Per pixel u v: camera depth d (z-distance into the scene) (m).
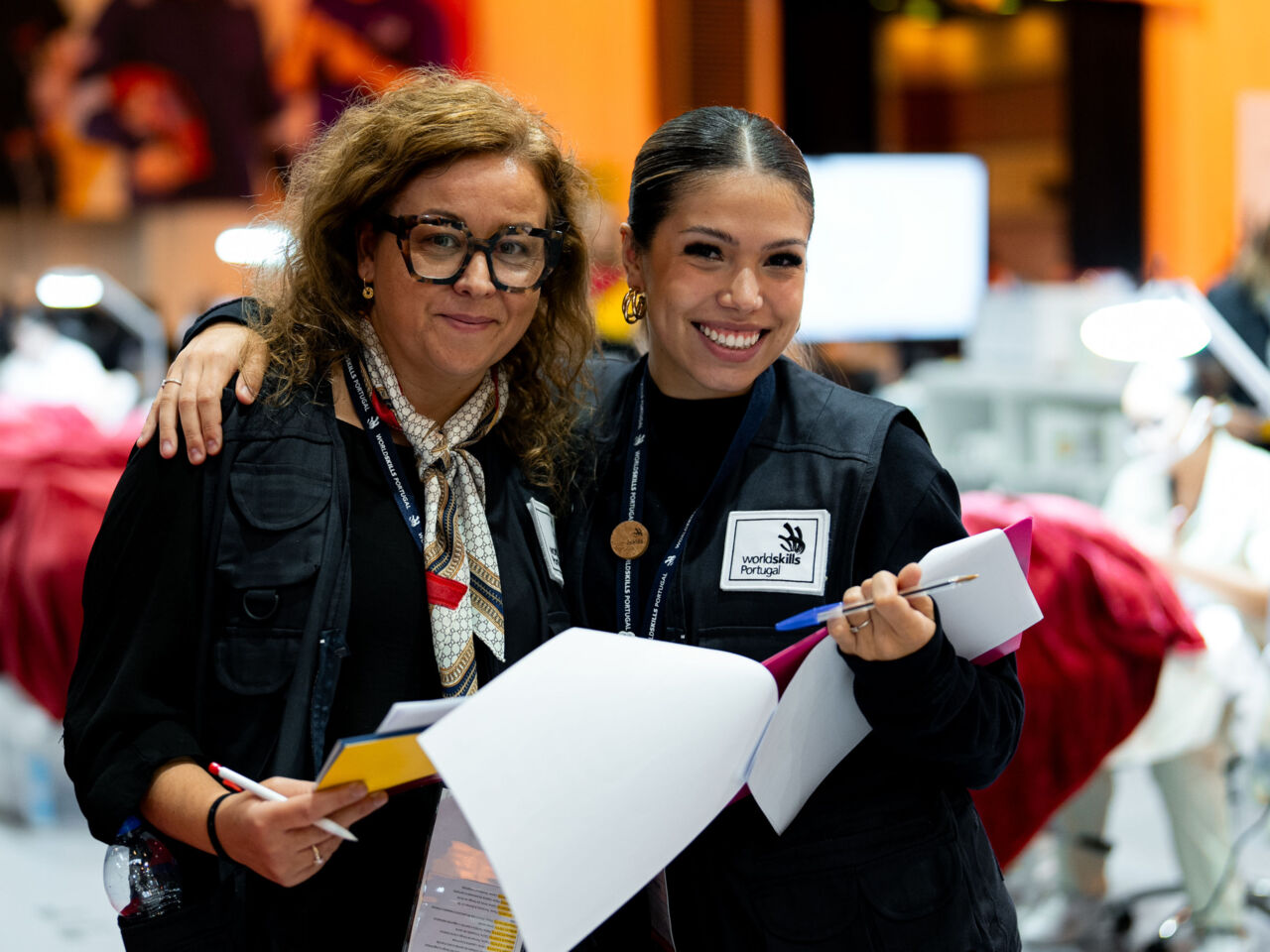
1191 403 3.43
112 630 1.35
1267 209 10.11
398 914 1.40
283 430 1.40
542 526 1.53
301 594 1.34
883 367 7.02
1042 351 5.25
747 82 8.68
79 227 8.17
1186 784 3.08
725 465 1.51
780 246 1.44
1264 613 3.00
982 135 10.20
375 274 1.43
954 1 9.26
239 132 8.16
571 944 1.19
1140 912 3.42
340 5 8.16
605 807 1.20
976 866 1.46
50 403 4.06
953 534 1.44
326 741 1.36
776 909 1.40
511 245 1.41
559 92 8.59
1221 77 10.30
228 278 8.21
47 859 3.88
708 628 1.46
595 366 1.76
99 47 8.02
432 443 1.45
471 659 1.41
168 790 1.28
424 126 1.38
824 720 1.36
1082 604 2.80
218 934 1.34
